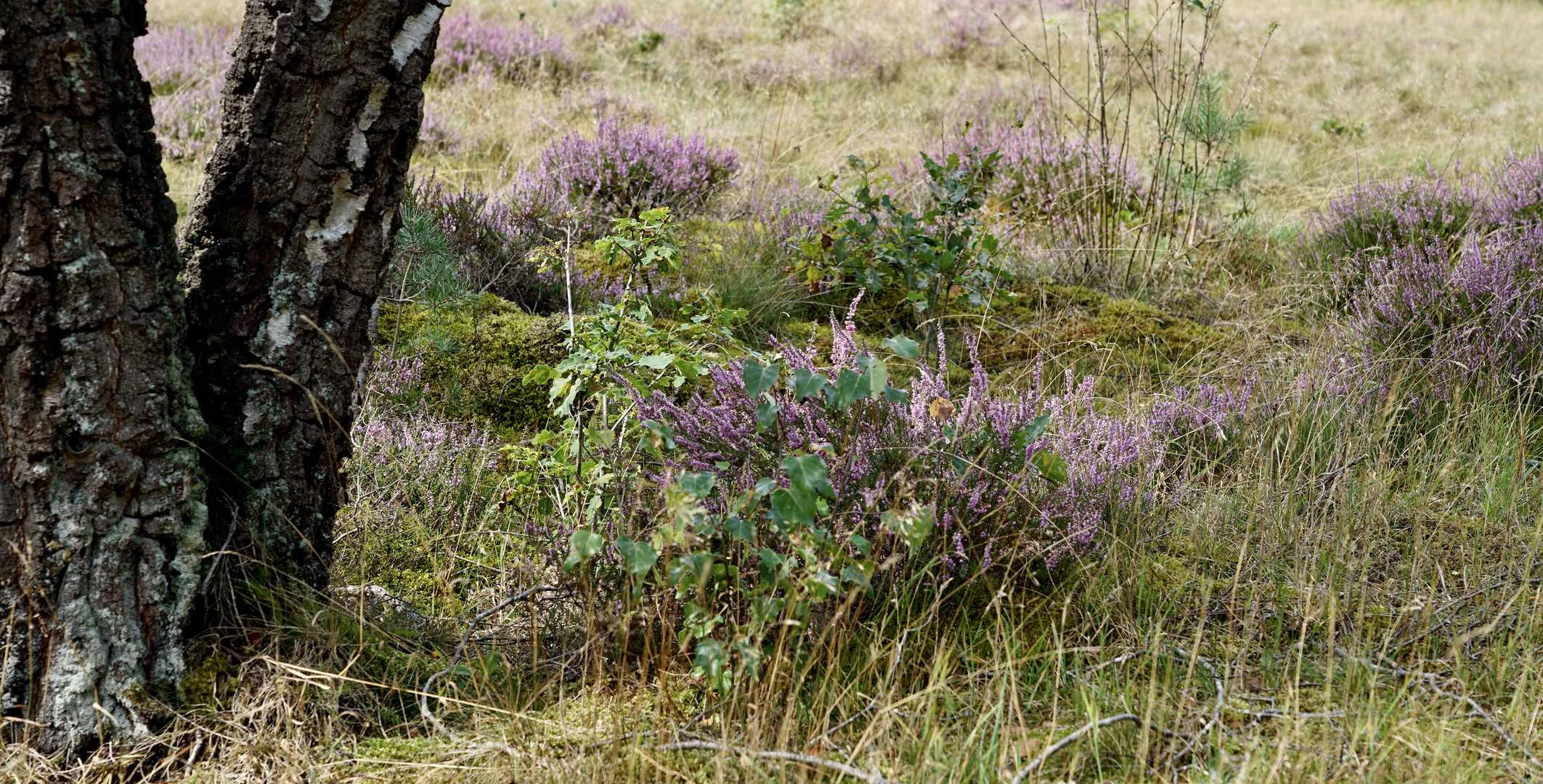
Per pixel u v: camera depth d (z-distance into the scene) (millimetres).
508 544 2777
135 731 1908
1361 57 12445
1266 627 2492
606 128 5715
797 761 1858
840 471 2346
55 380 1783
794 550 2068
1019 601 2508
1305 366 3715
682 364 2508
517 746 1961
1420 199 5355
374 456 3051
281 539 2186
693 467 2389
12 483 1798
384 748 1972
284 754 1923
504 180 6273
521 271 4348
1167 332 4586
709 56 11078
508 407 3516
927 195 6219
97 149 1765
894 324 4617
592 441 2223
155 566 1922
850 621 2225
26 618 1844
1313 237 5566
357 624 2213
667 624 2158
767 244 4957
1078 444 2891
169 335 1910
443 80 8922
